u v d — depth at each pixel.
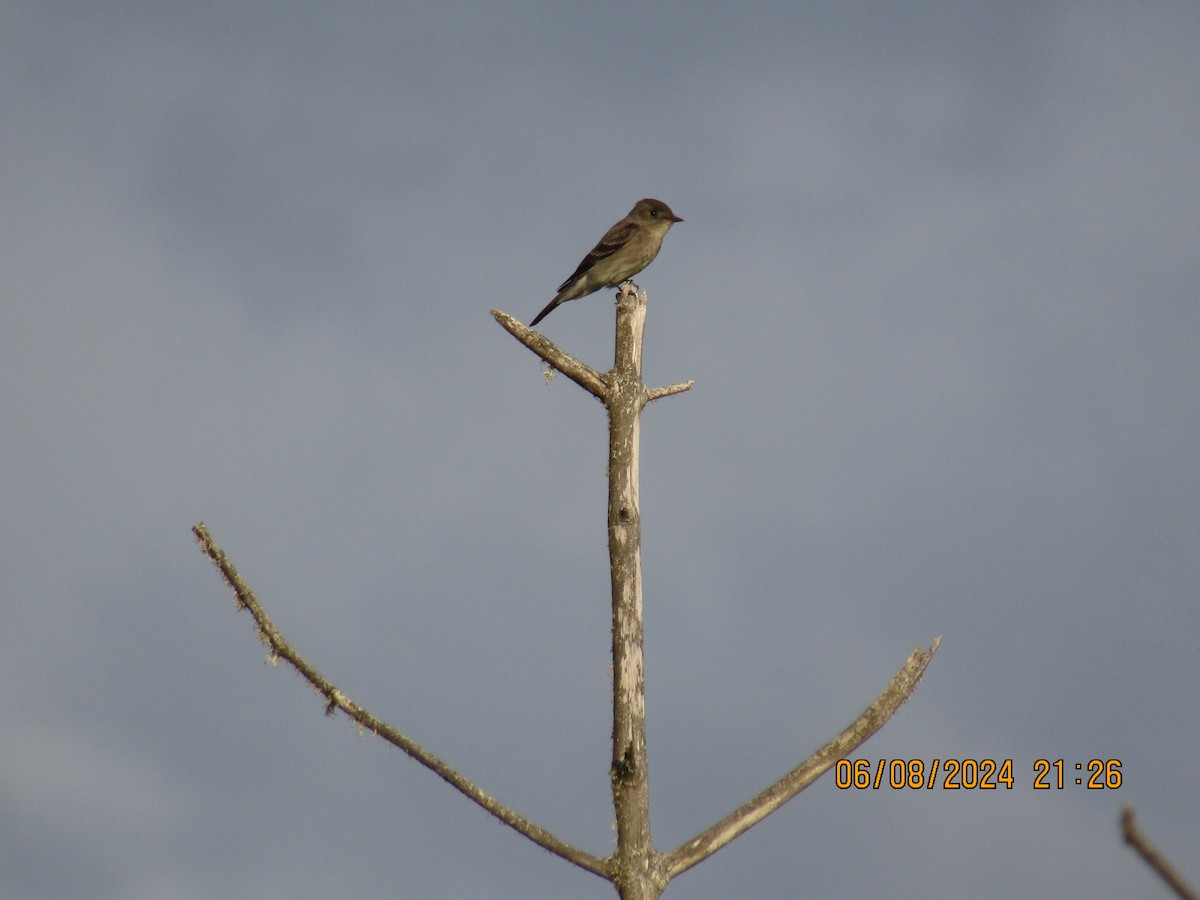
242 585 12.30
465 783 12.07
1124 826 4.23
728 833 12.27
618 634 12.91
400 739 12.07
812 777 12.54
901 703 12.87
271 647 12.17
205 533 12.46
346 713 12.08
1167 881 4.14
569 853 12.07
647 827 12.18
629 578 13.13
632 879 11.88
